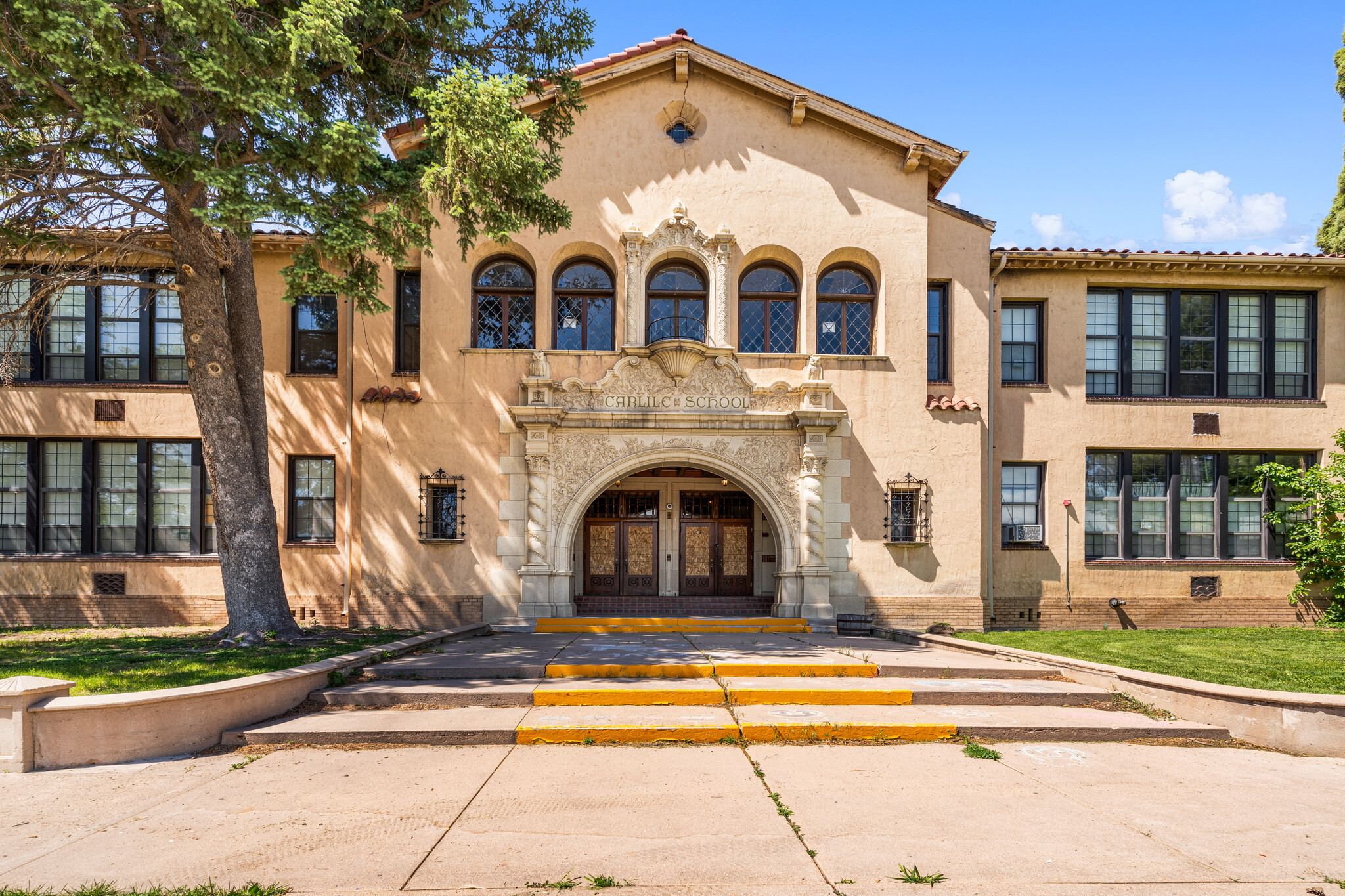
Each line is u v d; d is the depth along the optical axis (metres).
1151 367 14.84
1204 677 7.68
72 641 10.03
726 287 13.69
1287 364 14.93
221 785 5.42
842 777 5.63
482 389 13.48
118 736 6.02
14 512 14.08
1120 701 7.63
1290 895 3.84
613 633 12.64
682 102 14.07
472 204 10.16
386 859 4.16
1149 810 5.02
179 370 14.32
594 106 13.94
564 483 13.44
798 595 13.35
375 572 13.11
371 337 13.81
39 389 13.88
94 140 8.01
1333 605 14.02
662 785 5.42
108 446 14.23
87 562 13.82
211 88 7.29
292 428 13.89
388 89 10.44
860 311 14.25
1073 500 14.41
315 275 9.05
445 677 8.27
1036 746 6.52
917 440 13.70
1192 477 14.79
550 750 6.30
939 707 7.56
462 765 5.90
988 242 14.31
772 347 14.23
